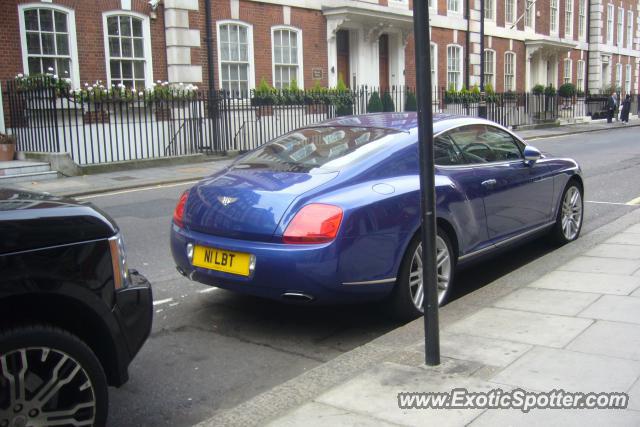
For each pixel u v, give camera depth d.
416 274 4.98
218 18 18.69
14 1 14.67
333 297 4.48
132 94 15.51
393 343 4.39
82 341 3.01
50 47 15.42
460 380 3.62
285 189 4.64
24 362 2.79
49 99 14.45
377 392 3.52
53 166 13.91
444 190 5.13
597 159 16.81
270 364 4.40
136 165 15.39
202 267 4.82
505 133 6.34
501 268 6.55
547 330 4.34
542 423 3.11
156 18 17.34
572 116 35.38
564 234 7.05
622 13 44.09
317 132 5.69
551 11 36.44
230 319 5.25
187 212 5.07
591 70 41.03
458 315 4.84
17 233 2.85
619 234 7.36
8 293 2.79
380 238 4.59
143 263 6.96
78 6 15.72
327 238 4.36
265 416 3.46
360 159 4.95
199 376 4.22
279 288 4.45
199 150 17.72
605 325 4.38
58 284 2.93
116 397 3.93
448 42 28.03
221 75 19.03
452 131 5.66
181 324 5.15
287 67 20.98
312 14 21.47
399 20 23.41
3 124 14.91
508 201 5.93
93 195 11.98
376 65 24.11
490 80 31.56
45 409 2.92
